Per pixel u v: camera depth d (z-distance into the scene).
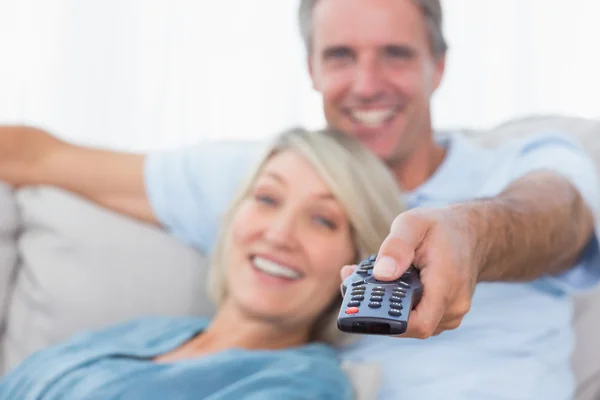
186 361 1.13
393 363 1.22
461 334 1.24
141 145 1.84
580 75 1.68
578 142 1.42
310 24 1.44
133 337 1.25
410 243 0.66
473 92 1.72
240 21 1.82
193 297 1.42
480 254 0.76
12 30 1.85
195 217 1.46
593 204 1.21
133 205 1.50
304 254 1.23
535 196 1.03
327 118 1.43
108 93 1.85
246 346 1.24
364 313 0.60
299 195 1.25
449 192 1.36
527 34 1.70
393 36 1.36
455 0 1.73
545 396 1.19
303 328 1.27
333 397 1.06
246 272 1.25
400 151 1.40
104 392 1.06
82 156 1.54
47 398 1.10
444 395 1.17
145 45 1.84
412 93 1.38
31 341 1.36
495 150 1.44
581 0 1.68
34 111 1.86
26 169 1.53
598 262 1.17
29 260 1.41
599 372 1.28
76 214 1.44
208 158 1.51
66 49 1.84
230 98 1.82
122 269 1.40
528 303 1.27
